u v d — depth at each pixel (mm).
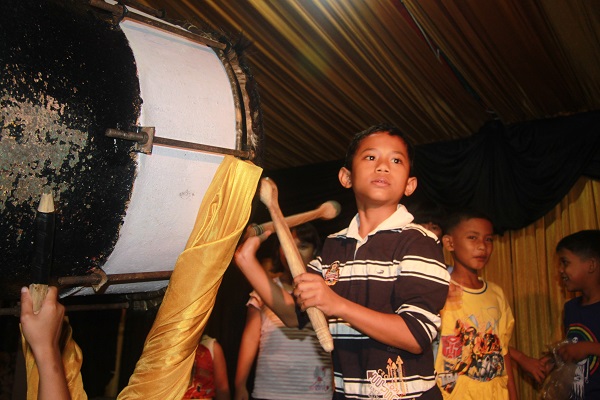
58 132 767
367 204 1162
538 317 3191
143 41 944
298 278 969
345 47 2609
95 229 844
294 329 2043
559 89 2834
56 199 780
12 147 726
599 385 1936
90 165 803
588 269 2105
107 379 3252
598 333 2023
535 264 3236
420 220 1930
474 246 1809
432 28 2439
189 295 910
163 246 961
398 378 1012
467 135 3428
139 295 1127
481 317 1751
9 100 720
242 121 1018
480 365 1690
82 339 3191
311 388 1967
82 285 887
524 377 3168
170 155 901
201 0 2303
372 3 2322
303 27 2490
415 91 2947
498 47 2518
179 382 902
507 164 3217
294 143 3752
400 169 1145
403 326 965
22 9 757
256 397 2023
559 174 3068
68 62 790
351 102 3100
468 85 2869
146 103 875
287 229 1072
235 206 948
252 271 1198
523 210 3174
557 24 2305
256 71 2852
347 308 956
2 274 792
